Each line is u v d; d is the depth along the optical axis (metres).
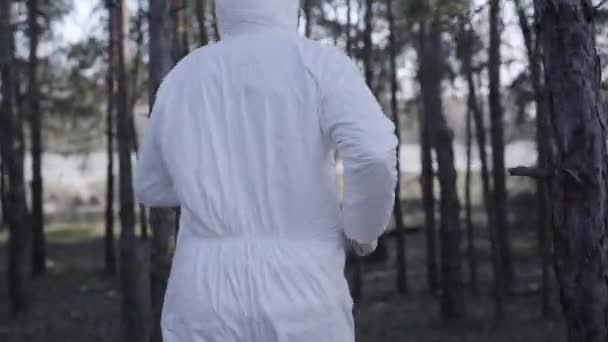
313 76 2.54
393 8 13.89
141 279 15.67
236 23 2.69
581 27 4.71
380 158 2.38
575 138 4.75
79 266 26.14
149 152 2.80
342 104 2.47
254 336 2.47
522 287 19.14
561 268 4.89
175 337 2.55
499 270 15.61
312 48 2.59
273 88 2.56
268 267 2.48
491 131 16.11
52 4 18.75
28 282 17.95
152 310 9.12
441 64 15.20
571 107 4.74
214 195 2.56
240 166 2.57
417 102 21.52
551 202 4.93
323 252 2.54
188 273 2.56
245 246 2.52
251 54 2.62
